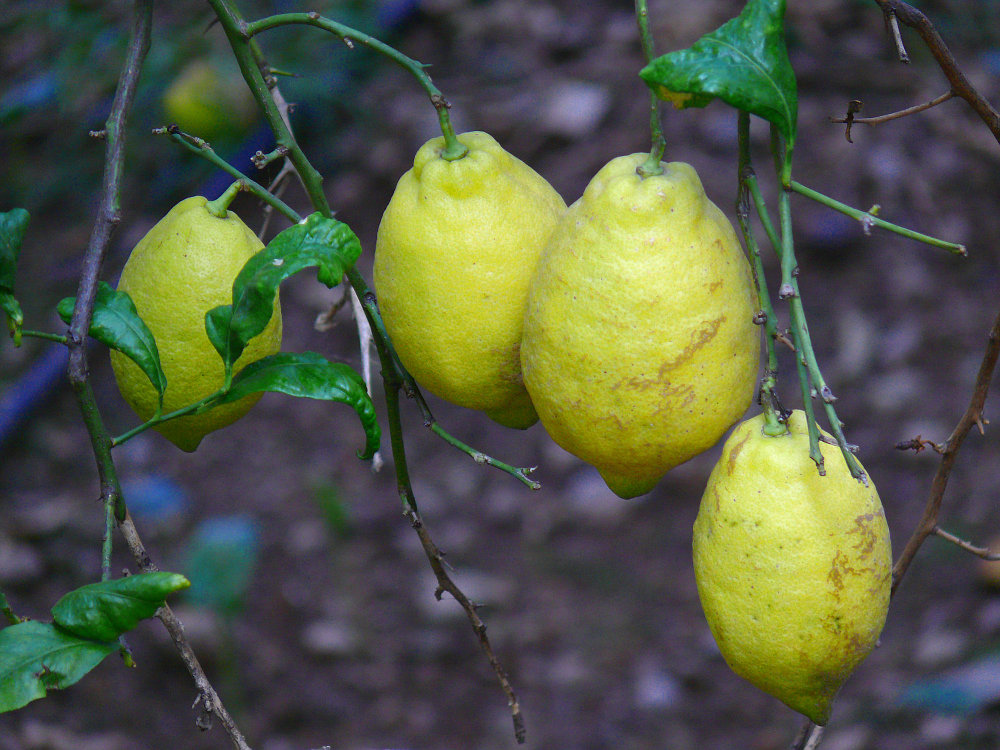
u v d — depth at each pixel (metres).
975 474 3.85
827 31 5.16
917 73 4.84
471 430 4.43
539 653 3.63
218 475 4.34
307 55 4.99
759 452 1.10
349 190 5.07
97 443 1.15
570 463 4.27
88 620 1.05
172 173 4.95
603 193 1.08
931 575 3.59
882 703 3.24
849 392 4.18
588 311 1.07
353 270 1.24
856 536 1.08
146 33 1.28
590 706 3.45
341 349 4.59
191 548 3.83
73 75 3.92
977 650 3.28
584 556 3.92
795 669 1.10
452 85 5.32
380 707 3.51
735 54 0.99
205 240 1.28
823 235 4.57
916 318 4.37
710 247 1.08
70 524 4.11
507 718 3.45
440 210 1.17
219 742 3.38
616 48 5.31
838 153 4.75
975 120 4.71
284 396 4.70
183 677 3.56
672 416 1.09
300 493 4.24
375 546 4.05
